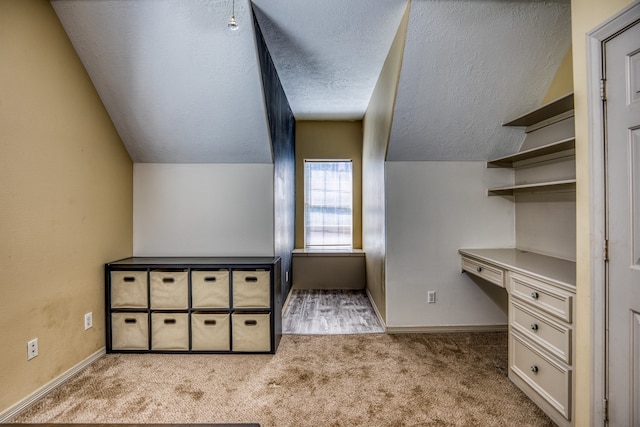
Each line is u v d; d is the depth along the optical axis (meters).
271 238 3.06
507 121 2.68
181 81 2.42
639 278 1.30
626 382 1.36
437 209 3.06
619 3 1.34
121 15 2.07
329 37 2.51
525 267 2.09
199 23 2.12
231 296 2.62
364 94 3.79
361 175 4.96
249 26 2.13
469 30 2.15
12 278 1.79
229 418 1.78
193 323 2.62
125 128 2.73
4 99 1.74
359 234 4.96
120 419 1.77
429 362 2.44
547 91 2.49
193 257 3.01
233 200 3.06
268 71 2.71
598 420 1.47
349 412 1.83
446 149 2.93
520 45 2.23
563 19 2.12
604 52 1.43
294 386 2.11
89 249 2.42
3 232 1.74
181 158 3.00
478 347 2.71
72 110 2.23
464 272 3.07
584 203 1.53
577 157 1.57
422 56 2.28
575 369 1.61
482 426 1.72
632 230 1.33
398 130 2.74
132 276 2.60
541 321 1.87
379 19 2.27
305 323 3.30
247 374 2.27
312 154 4.96
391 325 3.05
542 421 1.76
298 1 2.07
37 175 1.95
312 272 4.61
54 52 2.07
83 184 2.35
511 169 3.06
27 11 1.87
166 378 2.22
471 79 2.41
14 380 1.80
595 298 1.48
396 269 3.05
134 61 2.30
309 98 3.92
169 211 3.04
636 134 1.31
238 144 2.87
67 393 2.03
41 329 1.98
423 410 1.85
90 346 2.43
